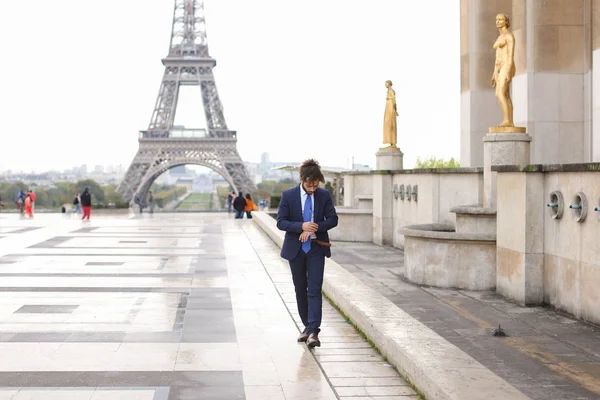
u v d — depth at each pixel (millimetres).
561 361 11039
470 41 31734
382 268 22250
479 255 17859
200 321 13727
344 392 9367
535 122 26016
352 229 31672
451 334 12953
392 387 9555
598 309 13469
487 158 19984
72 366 10547
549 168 15047
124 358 11000
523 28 26688
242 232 35938
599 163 13078
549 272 15430
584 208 13766
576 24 25828
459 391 8086
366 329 12164
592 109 25266
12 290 17266
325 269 17734
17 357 11016
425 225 21797
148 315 14281
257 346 11758
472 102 31578
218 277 19547
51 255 24797
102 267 21562
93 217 55312
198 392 9391
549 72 25938
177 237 32719
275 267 21672
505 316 14555
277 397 9195
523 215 15633
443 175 24422
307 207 11930
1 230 37031
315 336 11625
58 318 13953
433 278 18547
